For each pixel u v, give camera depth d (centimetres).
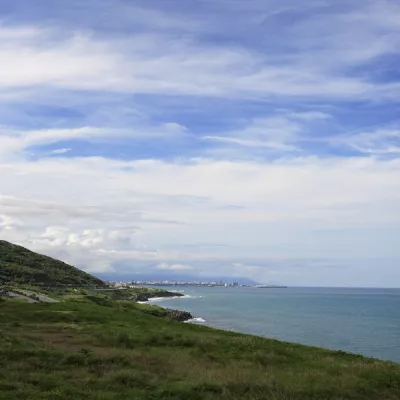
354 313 14775
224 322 10700
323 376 2288
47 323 4416
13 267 17212
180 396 1758
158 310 11181
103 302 10456
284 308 17000
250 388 1923
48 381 1844
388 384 2228
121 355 2600
